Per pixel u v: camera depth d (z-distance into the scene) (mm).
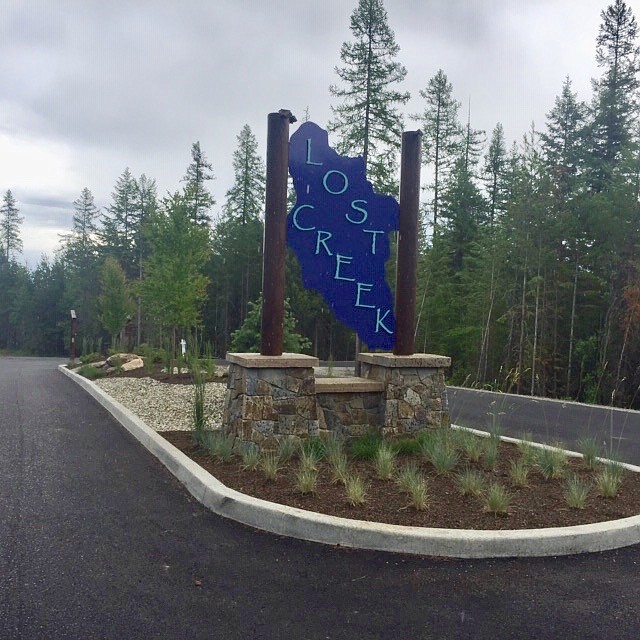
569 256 28547
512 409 13109
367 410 7645
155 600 3594
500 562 4242
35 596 3611
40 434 8750
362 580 3910
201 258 18500
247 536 4637
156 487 6000
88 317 58062
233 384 7352
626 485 5996
